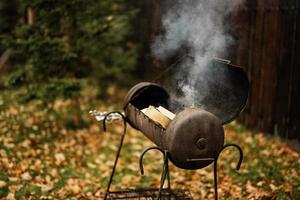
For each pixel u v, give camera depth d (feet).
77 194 14.01
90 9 18.48
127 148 17.85
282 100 16.89
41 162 15.69
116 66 23.73
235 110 11.47
